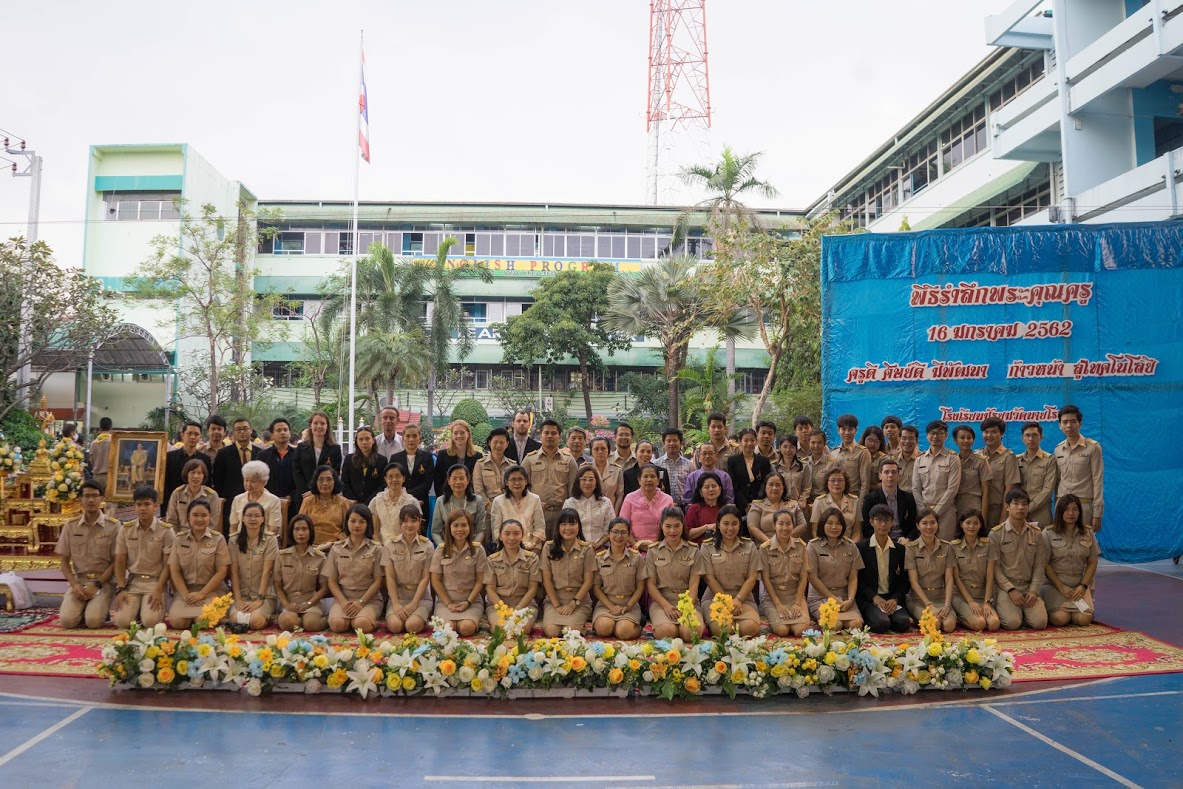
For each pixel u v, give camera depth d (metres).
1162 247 10.84
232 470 9.12
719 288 21.53
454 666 6.05
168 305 30.50
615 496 8.98
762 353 39.94
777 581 7.82
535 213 40.28
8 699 5.81
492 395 39.56
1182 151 15.82
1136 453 10.72
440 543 8.23
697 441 22.36
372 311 31.34
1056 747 5.07
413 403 40.56
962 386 10.88
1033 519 9.20
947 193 27.78
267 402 32.41
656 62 44.59
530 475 8.80
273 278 39.16
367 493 8.95
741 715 5.70
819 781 4.54
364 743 5.07
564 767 4.71
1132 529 10.68
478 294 40.56
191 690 6.09
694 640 6.41
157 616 7.60
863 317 11.12
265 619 7.69
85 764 4.68
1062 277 10.87
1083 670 6.74
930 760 4.85
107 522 8.01
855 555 8.01
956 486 8.93
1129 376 10.76
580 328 36.12
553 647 6.21
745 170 24.58
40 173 22.12
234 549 7.84
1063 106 19.09
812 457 9.30
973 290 10.92
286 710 5.69
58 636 7.47
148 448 9.47
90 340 21.55
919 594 8.00
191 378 33.66
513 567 7.69
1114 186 17.77
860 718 5.63
